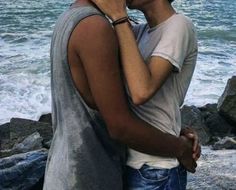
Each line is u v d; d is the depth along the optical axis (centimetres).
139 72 209
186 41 220
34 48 1689
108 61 203
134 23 249
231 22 2364
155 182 227
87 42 201
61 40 207
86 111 214
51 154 230
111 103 205
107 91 204
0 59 1511
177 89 230
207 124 926
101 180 218
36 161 364
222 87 1250
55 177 220
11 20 2330
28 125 939
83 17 204
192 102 1143
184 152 230
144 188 228
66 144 216
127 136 210
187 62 228
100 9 215
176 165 230
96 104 209
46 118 1074
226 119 922
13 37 1897
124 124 208
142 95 208
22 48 1691
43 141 880
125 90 216
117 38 213
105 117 208
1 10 2645
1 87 1232
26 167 359
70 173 215
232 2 2964
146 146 216
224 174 521
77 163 214
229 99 915
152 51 224
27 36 1914
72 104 214
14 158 380
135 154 228
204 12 2658
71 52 206
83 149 214
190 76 234
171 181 229
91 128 215
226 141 774
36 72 1366
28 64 1448
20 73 1348
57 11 2619
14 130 936
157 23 227
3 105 1127
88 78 205
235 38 1966
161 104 226
